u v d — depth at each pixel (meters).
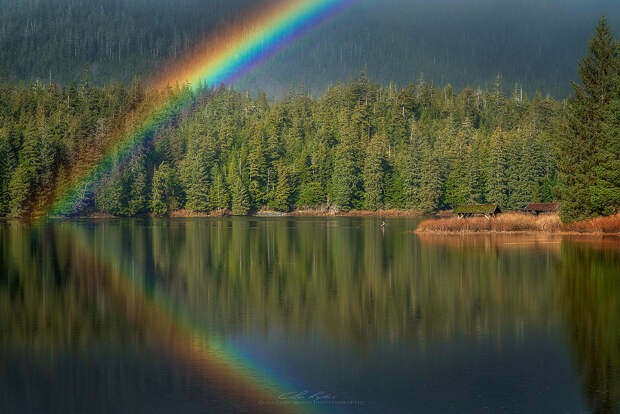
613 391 17.42
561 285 34.25
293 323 26.27
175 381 18.83
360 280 37.88
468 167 133.62
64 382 18.94
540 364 19.91
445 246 58.09
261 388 18.20
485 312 27.75
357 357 21.08
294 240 68.25
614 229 65.56
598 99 70.31
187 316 27.81
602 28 70.12
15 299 32.06
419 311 28.30
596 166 67.62
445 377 18.83
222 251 55.94
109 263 46.72
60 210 122.06
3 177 115.81
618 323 25.17
